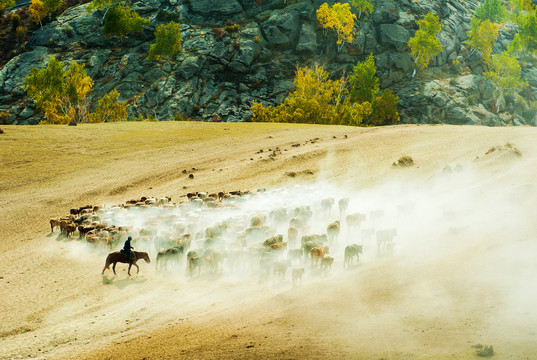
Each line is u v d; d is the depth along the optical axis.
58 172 48.22
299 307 14.77
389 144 52.91
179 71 126.19
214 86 124.88
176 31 126.94
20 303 19.53
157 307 18.03
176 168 49.19
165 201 36.22
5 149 54.81
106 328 16.45
